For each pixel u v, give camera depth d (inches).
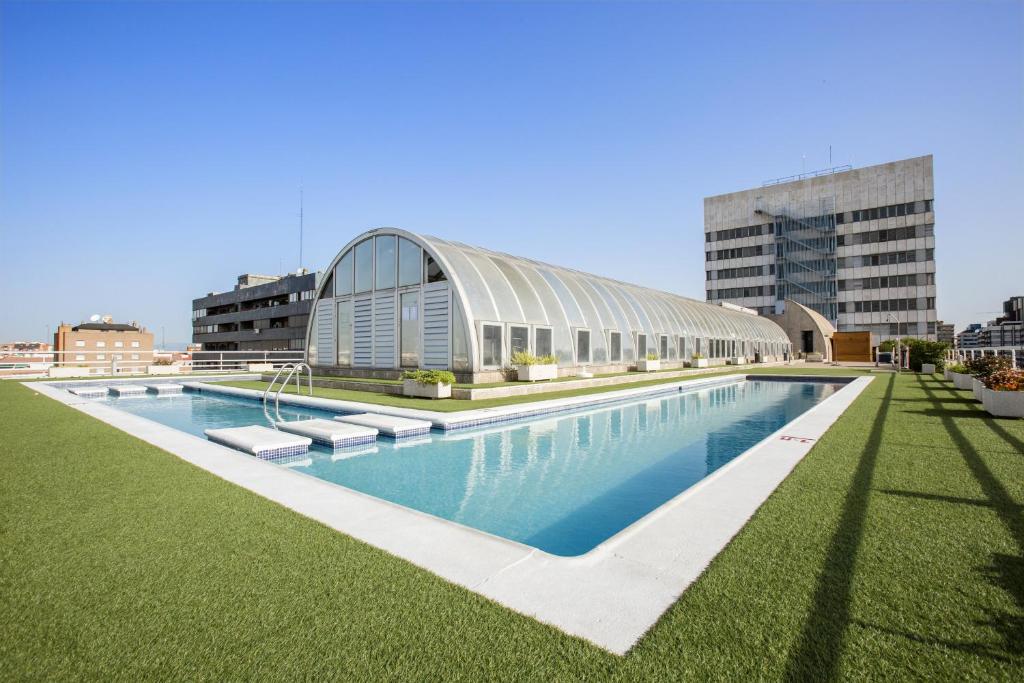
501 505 267.3
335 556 160.7
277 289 2824.8
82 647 113.3
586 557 158.9
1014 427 396.2
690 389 885.2
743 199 3070.9
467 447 409.7
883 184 2642.7
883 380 960.9
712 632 117.0
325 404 594.2
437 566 154.0
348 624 122.0
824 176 2805.1
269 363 1409.9
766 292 2972.4
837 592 134.3
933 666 103.7
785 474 255.3
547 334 825.5
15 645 114.0
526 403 579.2
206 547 167.6
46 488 235.6
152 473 264.4
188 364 1277.1
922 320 2522.1
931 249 2509.8
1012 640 112.2
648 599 133.0
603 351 959.6
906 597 131.2
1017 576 142.2
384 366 836.6
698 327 1400.1
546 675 103.0
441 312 738.8
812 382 1075.3
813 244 2817.4
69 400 629.3
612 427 510.0
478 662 107.4
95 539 173.9
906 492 222.7
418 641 115.2
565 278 988.6
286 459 363.9
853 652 108.7
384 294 840.3
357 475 324.5
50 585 141.5
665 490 296.0
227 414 593.9
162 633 118.6
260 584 141.9
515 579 145.3
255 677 102.8
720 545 166.6
